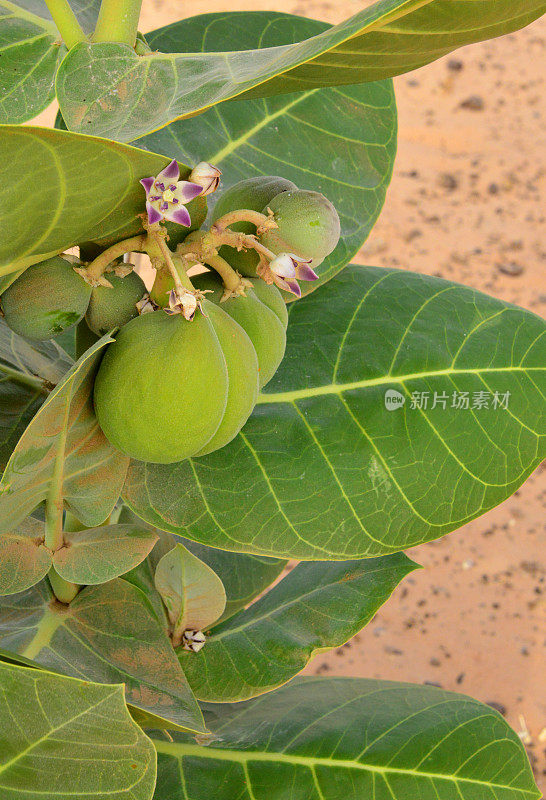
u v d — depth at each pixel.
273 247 0.60
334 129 0.81
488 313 0.78
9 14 0.68
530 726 1.85
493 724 0.84
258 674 0.80
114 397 0.58
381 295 0.78
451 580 2.11
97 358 0.59
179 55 0.61
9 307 0.60
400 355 0.76
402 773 0.81
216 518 0.70
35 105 0.67
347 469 0.72
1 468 0.71
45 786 0.60
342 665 1.95
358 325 0.77
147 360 0.58
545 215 2.79
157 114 0.59
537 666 1.96
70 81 0.61
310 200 0.60
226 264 0.61
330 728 0.83
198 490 0.71
